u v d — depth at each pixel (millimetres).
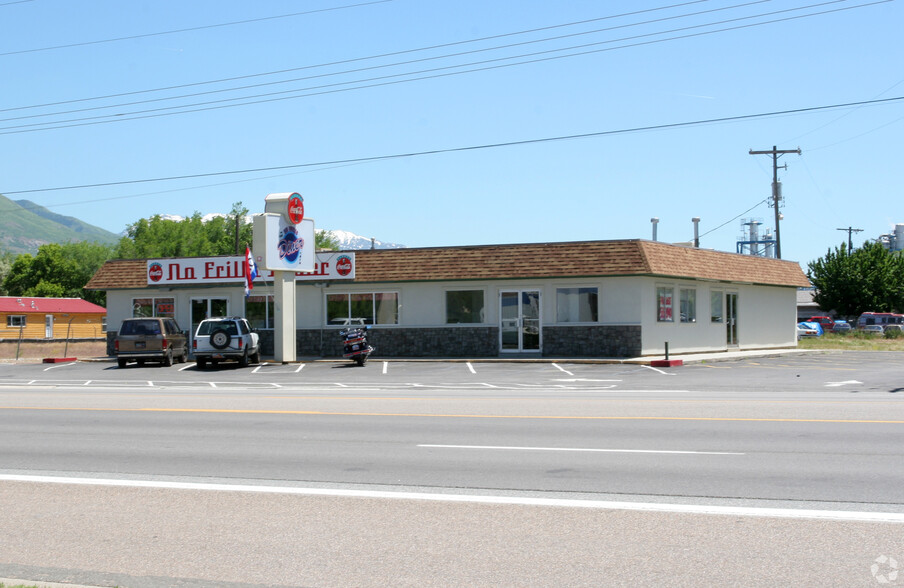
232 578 6086
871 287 68812
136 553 6695
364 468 10047
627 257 29609
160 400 18312
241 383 23859
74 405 17312
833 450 10859
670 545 6715
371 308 33062
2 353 49344
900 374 24547
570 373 25438
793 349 37938
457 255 31922
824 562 6262
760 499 8211
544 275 30391
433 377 24844
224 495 8664
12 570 6301
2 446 11953
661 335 31125
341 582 5969
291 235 30906
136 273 35219
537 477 9359
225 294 34938
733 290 35250
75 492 8867
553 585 5840
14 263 98938
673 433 12375
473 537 7008
